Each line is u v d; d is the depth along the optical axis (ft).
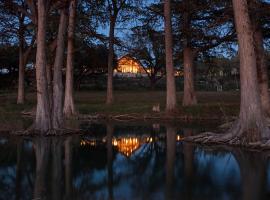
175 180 49.62
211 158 62.95
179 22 132.77
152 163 59.77
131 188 46.16
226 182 48.11
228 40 126.41
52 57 101.71
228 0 106.83
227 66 216.33
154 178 50.60
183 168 56.18
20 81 171.12
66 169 55.67
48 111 87.40
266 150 69.26
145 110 138.62
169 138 86.38
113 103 163.94
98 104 162.71
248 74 73.77
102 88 268.00
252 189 45.06
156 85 285.43
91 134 92.43
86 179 49.98
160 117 130.62
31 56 175.63
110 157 64.34
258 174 51.83
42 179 50.08
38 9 86.89
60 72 90.33
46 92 87.04
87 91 250.57
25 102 173.27
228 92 224.74
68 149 71.10
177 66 222.89
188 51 139.33
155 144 77.87
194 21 130.62
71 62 133.90
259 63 107.55
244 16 74.79
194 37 132.26
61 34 91.04
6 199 41.88
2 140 80.18
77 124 114.73
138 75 294.05
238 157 63.46
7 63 235.40
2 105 158.92
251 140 72.28
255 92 73.41
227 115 124.77
